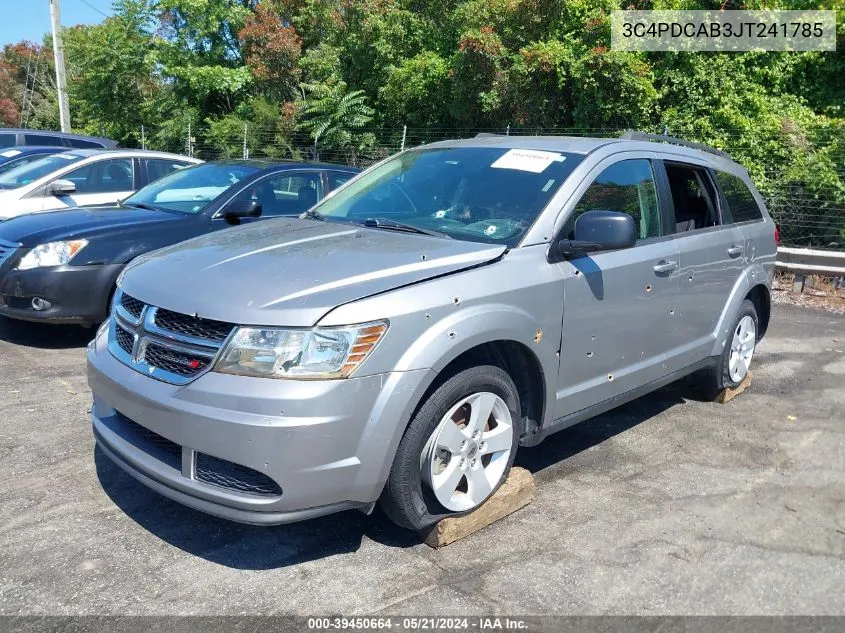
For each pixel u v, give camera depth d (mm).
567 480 4094
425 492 3264
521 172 4086
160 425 2998
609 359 4078
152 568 3107
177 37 24953
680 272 4523
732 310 5188
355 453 2918
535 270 3555
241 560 3193
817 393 5773
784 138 12133
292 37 22203
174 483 3018
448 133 17344
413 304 3041
